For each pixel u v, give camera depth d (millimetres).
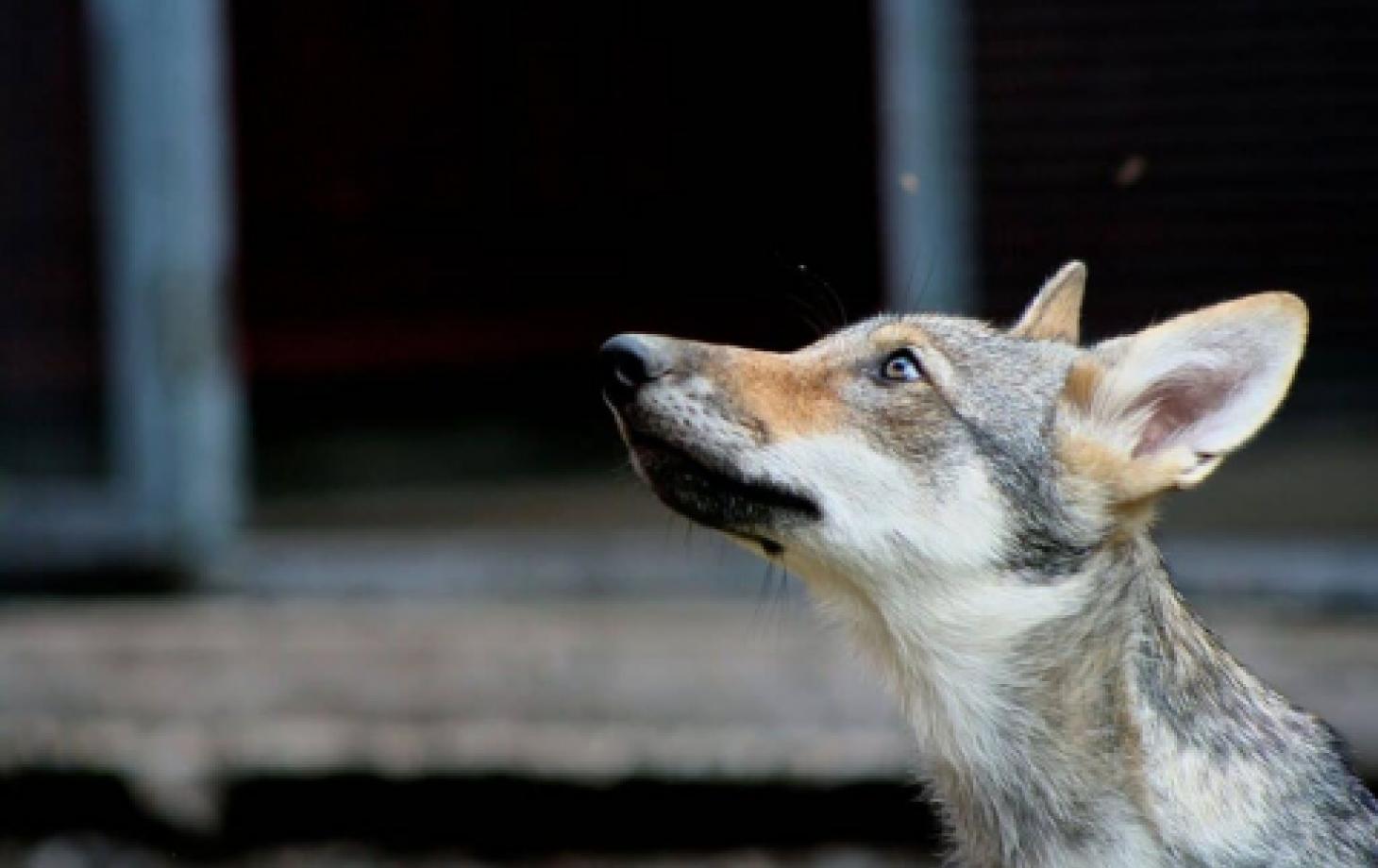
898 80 12305
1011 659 6824
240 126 19609
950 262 12312
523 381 20453
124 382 13344
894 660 7023
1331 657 11391
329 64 19766
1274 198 12508
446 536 14297
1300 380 13695
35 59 13195
